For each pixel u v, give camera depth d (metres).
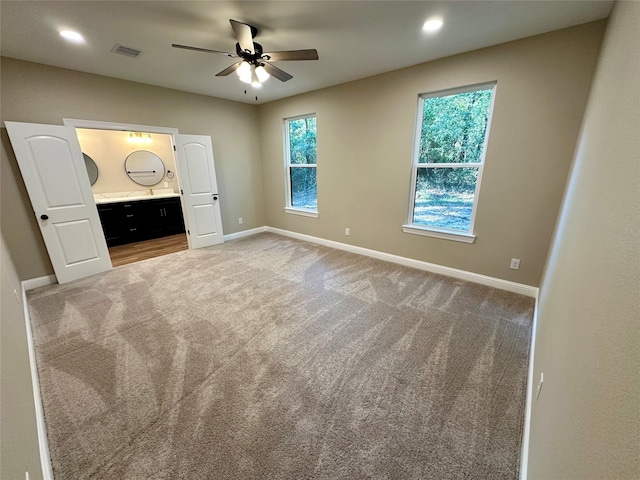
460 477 1.26
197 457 1.35
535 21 2.16
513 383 1.77
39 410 1.53
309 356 2.04
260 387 1.76
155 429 1.49
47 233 3.17
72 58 2.82
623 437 0.43
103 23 2.15
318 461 1.33
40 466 1.19
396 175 3.57
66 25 2.16
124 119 3.62
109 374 1.87
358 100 3.69
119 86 3.52
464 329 2.33
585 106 2.22
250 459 1.34
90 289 3.13
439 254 3.44
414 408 1.61
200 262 3.96
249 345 2.16
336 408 1.61
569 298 1.11
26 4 1.86
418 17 2.12
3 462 0.81
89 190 3.44
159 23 2.17
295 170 5.00
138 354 2.06
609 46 1.55
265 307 2.71
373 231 4.02
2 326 1.34
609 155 0.95
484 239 3.05
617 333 0.55
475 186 3.06
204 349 2.12
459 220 3.28
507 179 2.77
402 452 1.37
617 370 0.51
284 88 4.03
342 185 4.20
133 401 1.66
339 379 1.82
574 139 2.37
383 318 2.50
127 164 5.36
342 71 3.31
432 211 3.47
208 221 4.71
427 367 1.91
